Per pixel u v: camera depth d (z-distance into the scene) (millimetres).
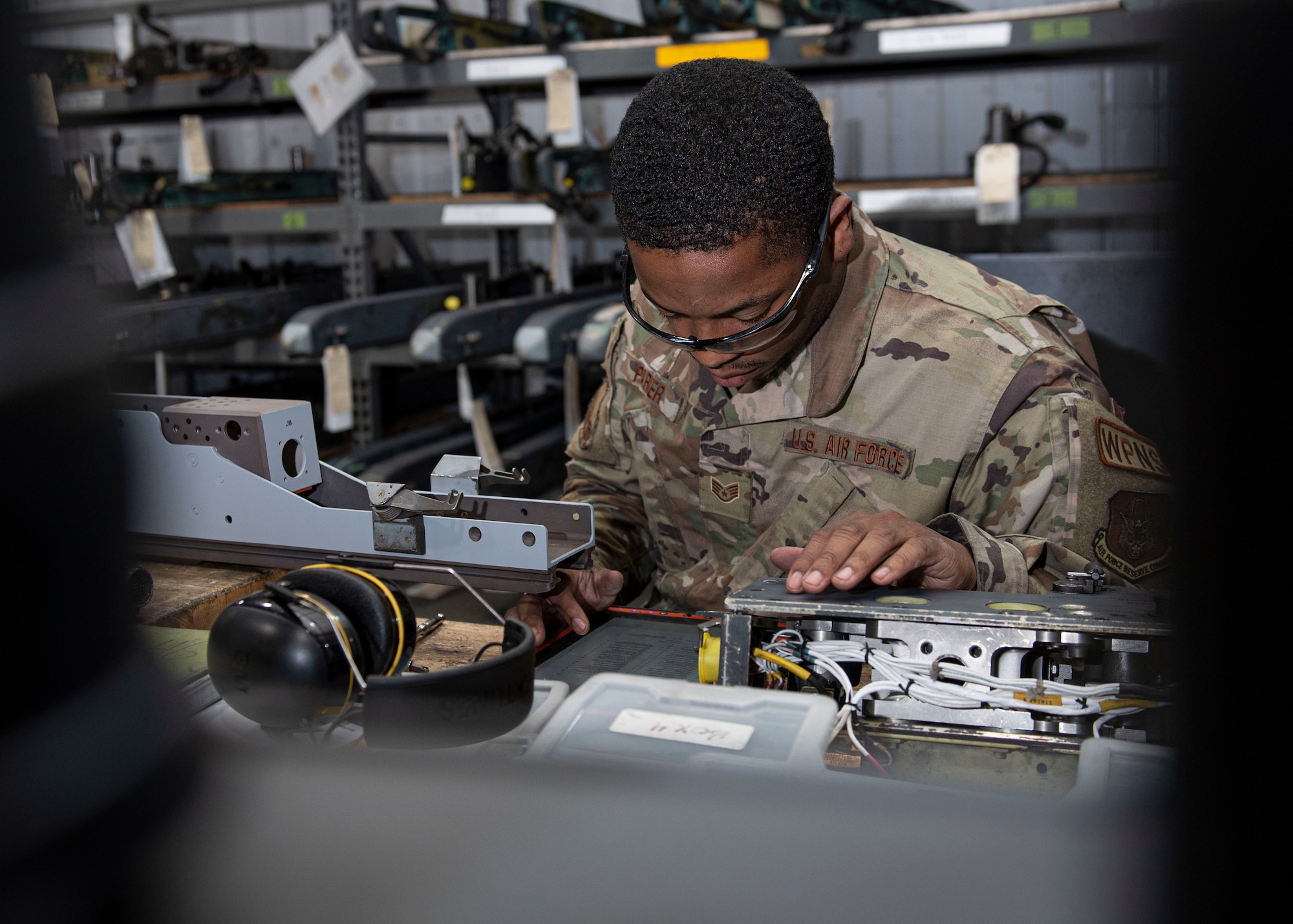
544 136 3279
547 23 2518
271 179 3150
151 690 274
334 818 260
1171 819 225
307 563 882
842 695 676
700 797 257
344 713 597
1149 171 2176
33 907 249
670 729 495
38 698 257
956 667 651
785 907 239
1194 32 215
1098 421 966
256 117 4137
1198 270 223
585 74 2547
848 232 928
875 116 3559
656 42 2459
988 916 229
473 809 260
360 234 2900
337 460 2736
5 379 251
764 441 1127
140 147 4426
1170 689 232
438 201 2805
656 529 1278
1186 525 228
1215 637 219
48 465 256
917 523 791
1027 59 2820
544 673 795
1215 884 218
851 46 2256
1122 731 611
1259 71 209
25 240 256
